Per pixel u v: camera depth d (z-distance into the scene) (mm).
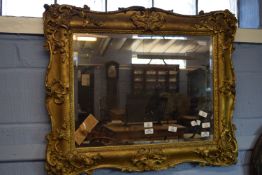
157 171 1136
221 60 1159
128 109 1093
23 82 1046
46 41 1013
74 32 1035
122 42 1086
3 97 1032
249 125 1246
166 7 1302
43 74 1058
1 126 1028
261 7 1286
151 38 1108
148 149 1091
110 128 1074
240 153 1229
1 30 1019
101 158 1048
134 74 1101
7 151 1026
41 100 1056
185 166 1164
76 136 1038
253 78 1261
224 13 1157
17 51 1043
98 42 1064
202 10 1218
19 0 1173
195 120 1146
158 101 1119
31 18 1040
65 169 1019
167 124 1122
